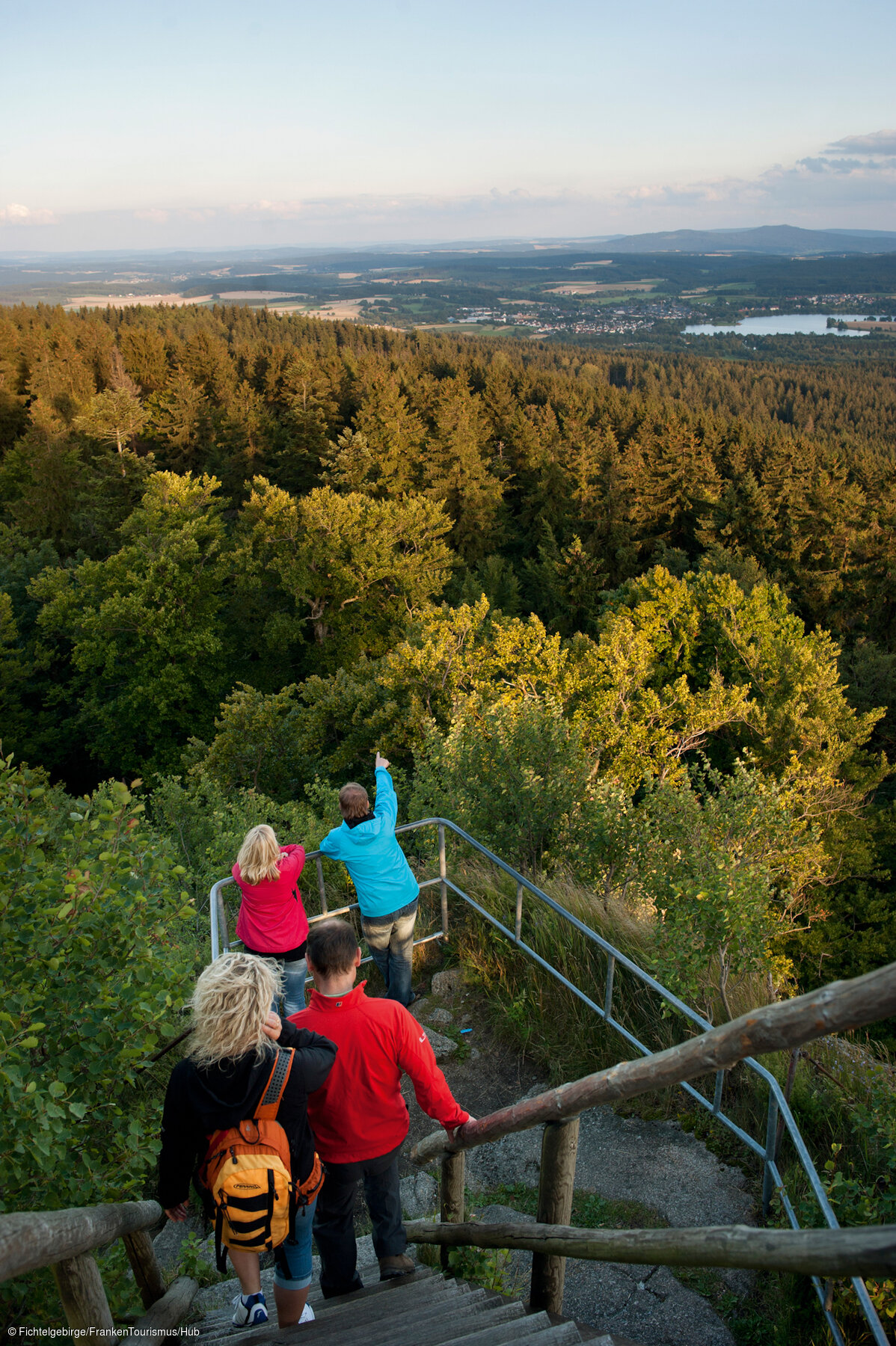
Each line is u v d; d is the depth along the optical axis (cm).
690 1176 393
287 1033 250
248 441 6203
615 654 2586
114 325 12362
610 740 2422
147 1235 278
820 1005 126
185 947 517
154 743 3856
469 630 2666
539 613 5309
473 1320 261
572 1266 351
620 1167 404
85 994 346
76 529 5522
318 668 4253
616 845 792
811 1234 118
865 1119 366
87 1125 338
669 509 5675
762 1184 369
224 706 2691
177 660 3819
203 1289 362
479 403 6988
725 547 5084
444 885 608
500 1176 420
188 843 1250
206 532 4022
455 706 2236
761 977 563
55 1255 174
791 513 5034
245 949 463
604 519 5431
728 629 3123
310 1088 240
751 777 850
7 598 3988
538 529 5966
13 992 330
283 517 4181
